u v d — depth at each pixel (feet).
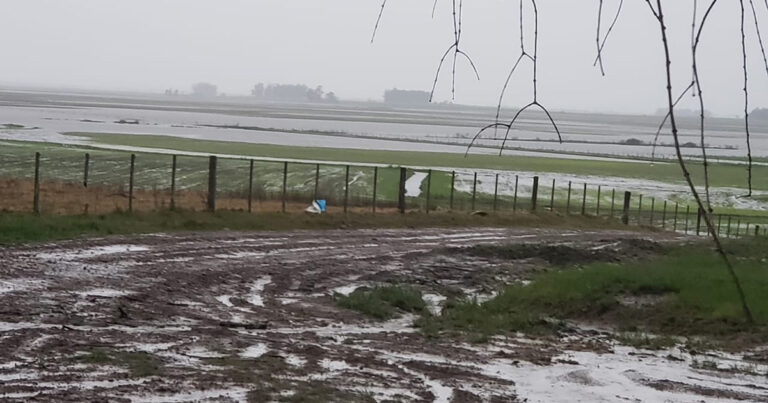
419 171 218.38
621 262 94.48
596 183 228.63
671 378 41.09
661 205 196.54
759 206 204.44
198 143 287.28
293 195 140.36
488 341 49.73
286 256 84.02
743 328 53.36
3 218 83.87
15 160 181.57
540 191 202.28
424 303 64.18
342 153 275.80
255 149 271.08
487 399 35.24
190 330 47.29
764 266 75.56
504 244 104.47
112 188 133.59
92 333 44.39
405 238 106.32
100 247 77.15
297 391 34.19
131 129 369.71
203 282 66.03
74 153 206.08
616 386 39.04
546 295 63.98
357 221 114.83
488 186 201.46
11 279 59.06
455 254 96.53
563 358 45.11
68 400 31.12
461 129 564.71
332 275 75.82
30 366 36.22
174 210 100.83
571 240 116.98
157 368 36.94
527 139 486.79
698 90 11.80
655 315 58.08
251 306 58.54
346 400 33.24
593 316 59.93
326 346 45.06
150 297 57.52
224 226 98.68
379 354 43.65
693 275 67.00
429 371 40.11
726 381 40.81
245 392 33.60
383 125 598.75
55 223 84.28
